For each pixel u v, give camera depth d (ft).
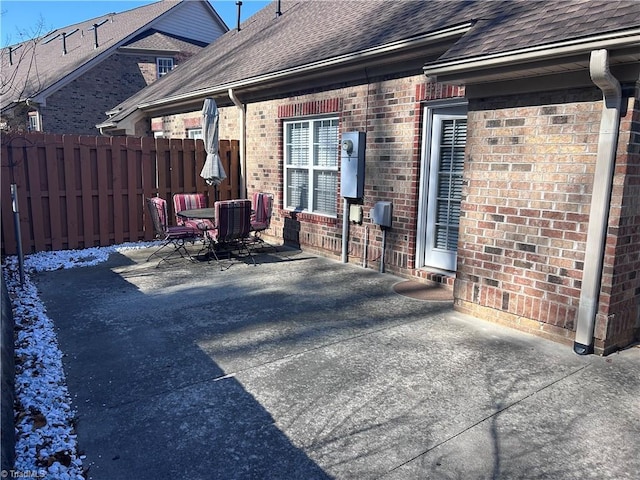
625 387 12.53
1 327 11.75
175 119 43.39
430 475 9.14
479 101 16.84
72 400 11.86
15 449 9.67
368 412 11.32
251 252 29.45
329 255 27.86
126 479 9.04
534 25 15.14
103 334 16.17
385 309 18.78
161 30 82.17
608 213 13.91
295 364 13.87
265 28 45.57
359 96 24.58
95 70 73.46
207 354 14.57
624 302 14.74
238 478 9.07
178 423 10.87
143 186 31.96
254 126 33.32
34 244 28.14
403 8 26.84
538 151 15.35
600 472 9.23
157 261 27.12
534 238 15.70
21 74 88.38
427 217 22.47
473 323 17.22
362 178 24.81
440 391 12.30
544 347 15.08
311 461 9.55
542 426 10.75
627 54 12.44
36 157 27.66
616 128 13.46
